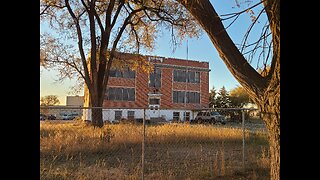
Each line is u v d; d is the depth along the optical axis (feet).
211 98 157.58
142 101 134.10
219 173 24.53
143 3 59.98
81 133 30.94
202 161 27.76
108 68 69.77
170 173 23.09
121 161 26.43
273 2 12.39
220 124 42.50
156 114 102.06
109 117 65.98
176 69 142.51
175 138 34.37
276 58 13.28
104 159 26.89
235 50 15.43
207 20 15.49
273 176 13.97
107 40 68.54
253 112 38.04
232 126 39.52
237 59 15.40
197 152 31.60
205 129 36.88
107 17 67.56
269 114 14.21
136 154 30.17
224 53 15.53
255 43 13.43
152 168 25.52
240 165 27.17
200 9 15.49
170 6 59.11
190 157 29.58
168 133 34.30
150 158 29.04
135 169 23.93
